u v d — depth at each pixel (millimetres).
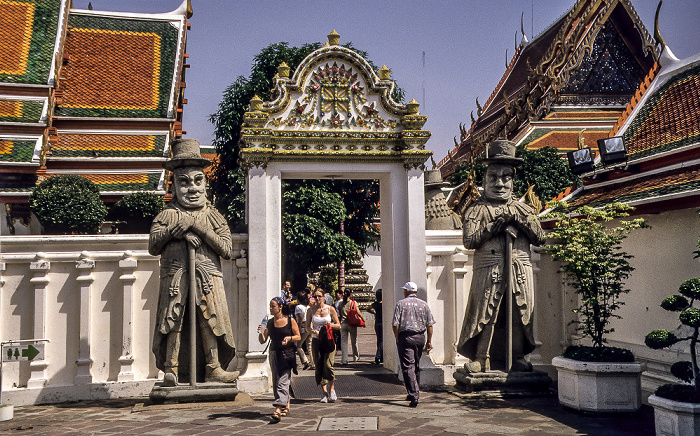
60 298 11047
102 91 21281
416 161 12031
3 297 10859
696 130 11266
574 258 9609
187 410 9586
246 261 11625
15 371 10828
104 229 14719
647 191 10820
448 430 8109
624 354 9227
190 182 10344
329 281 31859
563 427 8289
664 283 10422
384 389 11203
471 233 10883
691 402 7090
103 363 11078
